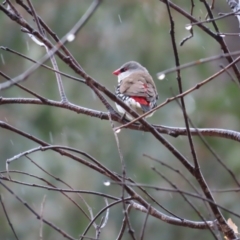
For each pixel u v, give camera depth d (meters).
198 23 5.39
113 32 14.95
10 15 4.70
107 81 14.56
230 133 6.55
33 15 5.39
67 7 15.26
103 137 14.26
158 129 6.65
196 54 14.64
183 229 13.34
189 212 13.31
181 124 14.16
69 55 5.27
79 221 13.26
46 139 14.27
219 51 15.09
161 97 14.33
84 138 14.28
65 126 14.37
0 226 13.13
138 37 14.80
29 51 14.62
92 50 14.94
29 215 13.23
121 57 14.73
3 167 13.93
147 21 14.87
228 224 5.63
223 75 15.27
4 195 13.26
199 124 14.55
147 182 13.76
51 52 4.11
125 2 15.16
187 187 13.52
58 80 6.62
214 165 14.30
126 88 8.50
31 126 14.41
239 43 15.97
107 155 14.12
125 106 5.31
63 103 6.50
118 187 13.62
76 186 13.61
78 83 14.60
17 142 14.24
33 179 13.60
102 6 15.21
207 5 5.71
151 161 14.00
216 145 14.49
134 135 14.27
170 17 4.91
